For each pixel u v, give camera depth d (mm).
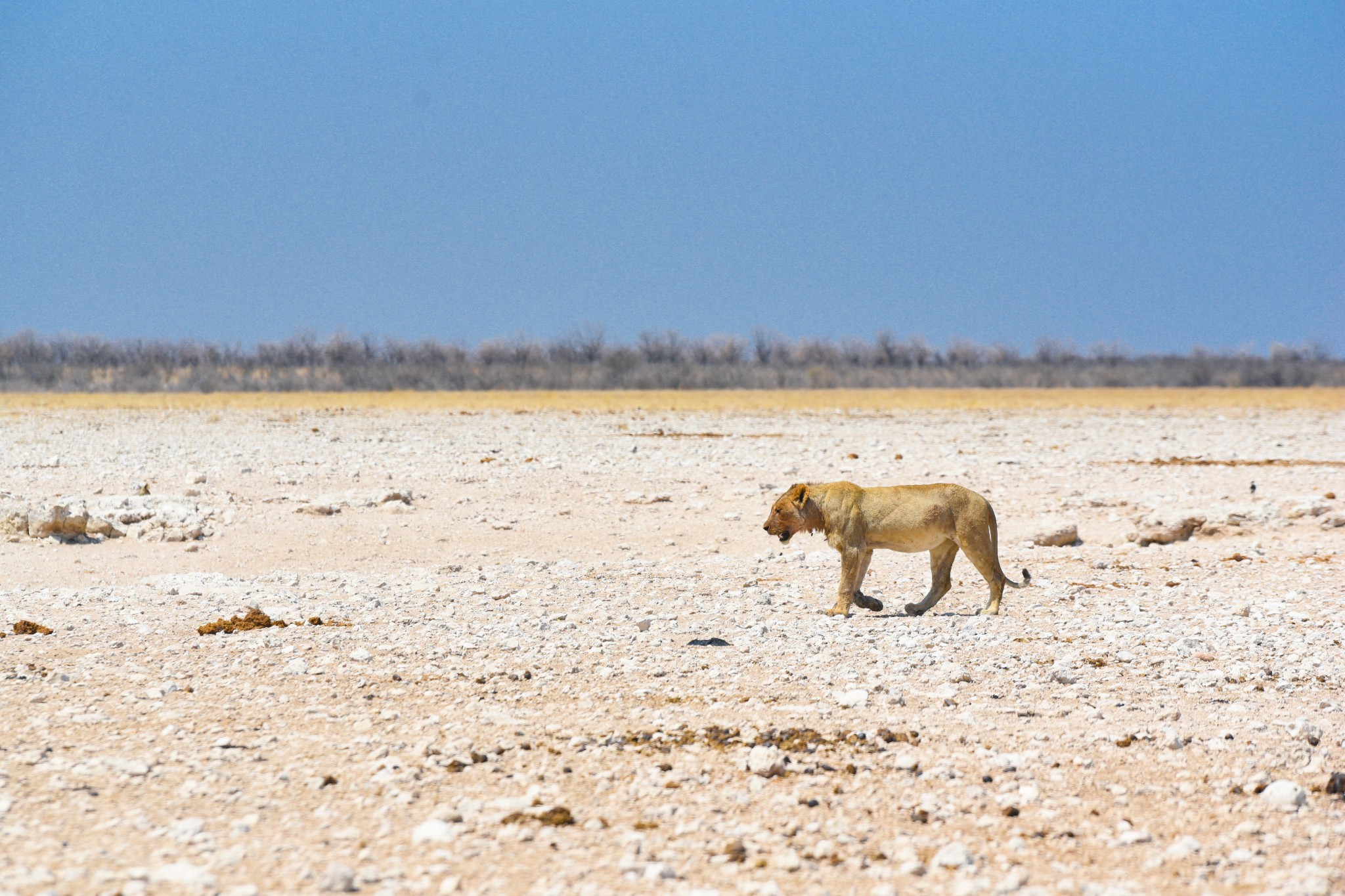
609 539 55281
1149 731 24484
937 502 37406
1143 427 125312
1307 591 42438
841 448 93750
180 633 33875
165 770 21312
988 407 164500
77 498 59344
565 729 24031
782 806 19938
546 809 19594
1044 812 19875
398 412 143125
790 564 49219
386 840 18344
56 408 143250
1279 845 18688
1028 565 48750
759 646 32469
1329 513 57219
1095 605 39906
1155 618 37344
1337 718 25812
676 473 75188
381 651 31281
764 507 63375
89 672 28531
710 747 22875
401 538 54094
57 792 20078
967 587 43688
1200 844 18672
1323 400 186750
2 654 30484
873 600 38562
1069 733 24281
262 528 54719
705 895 16438
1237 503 60656
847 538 37781
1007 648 32469
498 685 27672
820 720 24859
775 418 136125
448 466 76500
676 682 28203
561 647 31969
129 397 179375
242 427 112625
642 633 34281
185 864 16984
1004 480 73250
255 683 27594
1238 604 40094
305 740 23188
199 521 54125
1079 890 16875
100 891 16203
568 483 69938
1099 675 29547
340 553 51000
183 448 86625
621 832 18781
